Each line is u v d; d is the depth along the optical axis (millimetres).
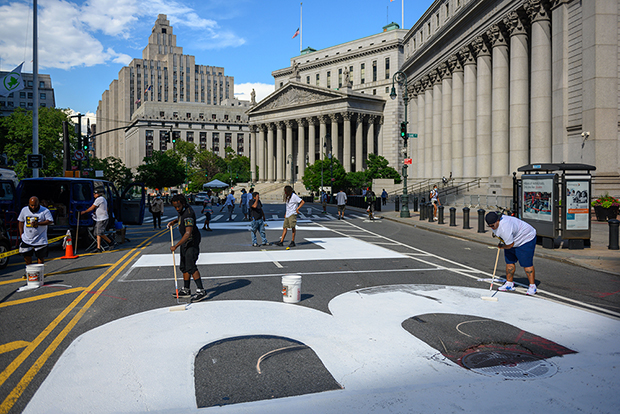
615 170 26703
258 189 103688
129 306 7766
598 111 26891
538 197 14828
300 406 4309
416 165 61656
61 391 4574
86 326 6656
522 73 35094
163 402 4367
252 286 9414
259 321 6922
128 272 10836
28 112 61781
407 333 6395
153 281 9820
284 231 15734
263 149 112312
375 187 62188
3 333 6332
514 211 17188
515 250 8805
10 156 58938
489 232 19938
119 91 188500
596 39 26891
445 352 5695
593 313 7406
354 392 4598
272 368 5188
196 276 8195
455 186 42344
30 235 10383
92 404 4320
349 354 5617
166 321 6902
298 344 5957
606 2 26844
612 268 11352
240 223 26078
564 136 29844
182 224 8070
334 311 7488
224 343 5980
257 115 113375
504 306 7844
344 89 92562
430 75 53438
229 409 4242
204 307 7719
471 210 35094
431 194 26656
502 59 37750
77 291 8859
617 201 23078
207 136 156500
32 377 4898
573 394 4574
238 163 128625
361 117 97125
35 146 22953
